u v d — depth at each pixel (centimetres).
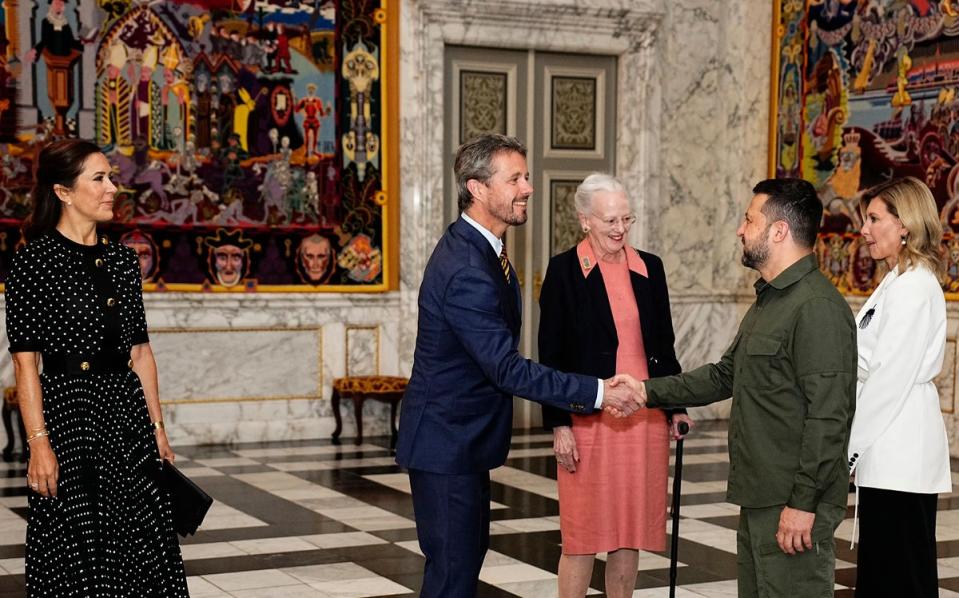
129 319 380
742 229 350
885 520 382
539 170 1044
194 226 936
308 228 970
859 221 970
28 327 361
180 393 937
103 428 368
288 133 961
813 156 1023
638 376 421
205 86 935
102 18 904
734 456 348
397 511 684
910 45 925
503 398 356
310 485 763
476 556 351
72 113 898
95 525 362
